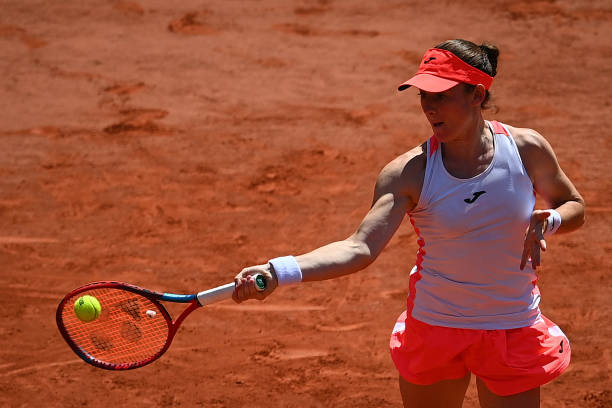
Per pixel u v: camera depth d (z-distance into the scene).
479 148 11.84
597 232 26.02
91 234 26.66
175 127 34.41
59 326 13.21
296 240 26.05
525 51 41.09
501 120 34.12
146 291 12.69
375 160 31.17
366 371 19.58
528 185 11.94
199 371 19.78
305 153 31.89
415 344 12.64
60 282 23.91
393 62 40.22
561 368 12.48
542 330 12.46
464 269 11.94
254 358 20.20
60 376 19.67
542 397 18.41
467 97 11.47
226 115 35.41
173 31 44.69
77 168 31.17
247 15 46.56
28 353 20.58
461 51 11.47
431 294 12.35
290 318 21.92
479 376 12.53
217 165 31.09
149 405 18.53
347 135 33.22
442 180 11.76
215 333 21.36
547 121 33.97
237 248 25.67
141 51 42.34
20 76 39.72
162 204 28.47
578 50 41.03
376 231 11.87
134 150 32.47
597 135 32.72
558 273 23.80
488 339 12.12
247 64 40.56
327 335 21.09
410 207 12.20
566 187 12.38
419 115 34.97
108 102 36.94
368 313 22.02
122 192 29.36
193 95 37.44
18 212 28.12
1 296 23.17
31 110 36.19
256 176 30.22
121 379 19.55
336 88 37.75
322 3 47.97
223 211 27.89
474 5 46.94
